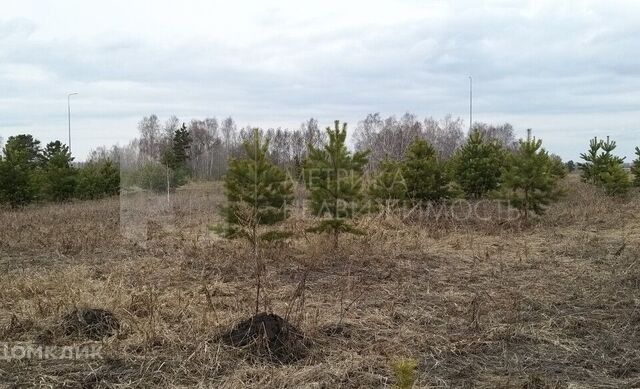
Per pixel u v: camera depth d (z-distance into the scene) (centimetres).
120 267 786
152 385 404
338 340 498
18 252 939
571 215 1322
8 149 1784
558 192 1191
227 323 527
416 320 557
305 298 625
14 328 516
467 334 517
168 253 908
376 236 992
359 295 630
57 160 2044
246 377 413
